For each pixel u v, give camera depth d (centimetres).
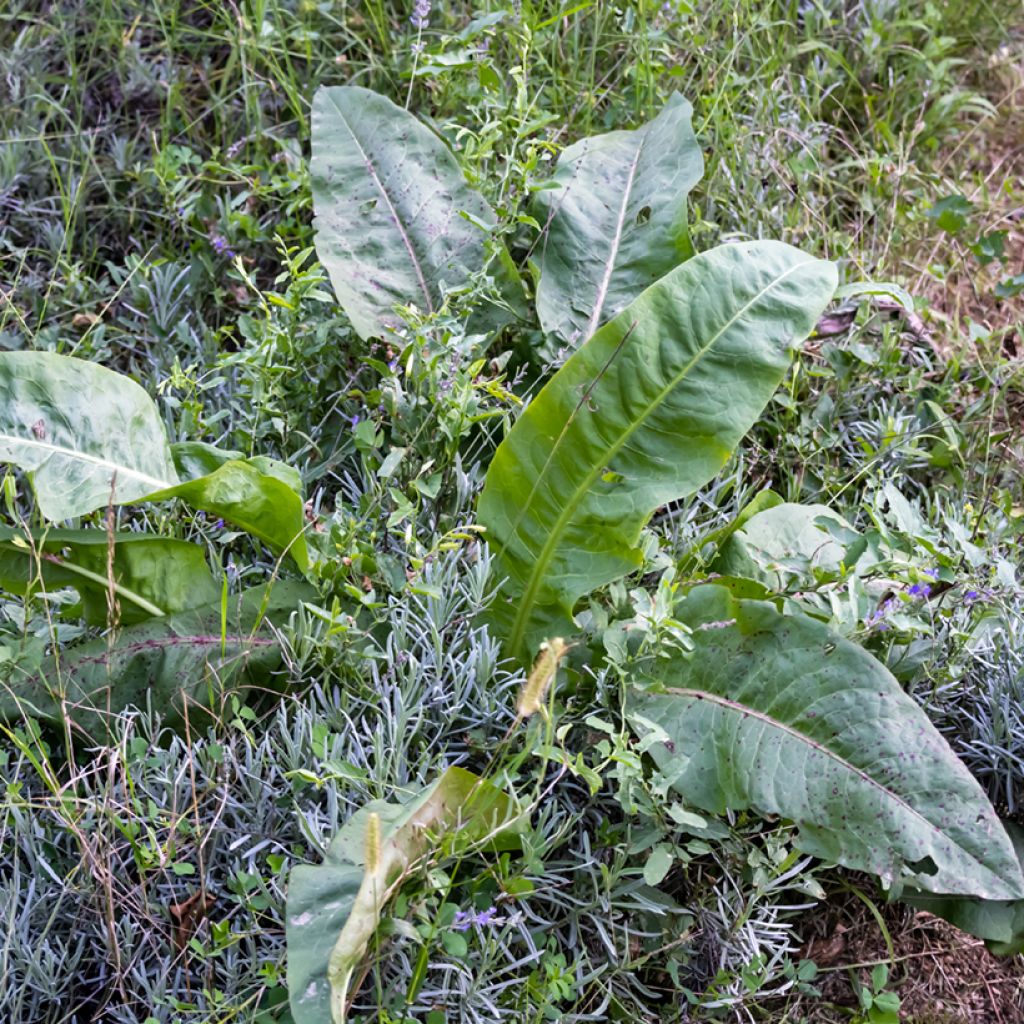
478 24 284
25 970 186
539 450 209
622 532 209
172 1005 177
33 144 313
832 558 235
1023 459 281
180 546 214
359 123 271
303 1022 151
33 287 289
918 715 196
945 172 359
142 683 212
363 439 229
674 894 212
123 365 289
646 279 265
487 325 264
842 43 365
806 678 203
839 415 285
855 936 221
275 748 207
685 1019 202
